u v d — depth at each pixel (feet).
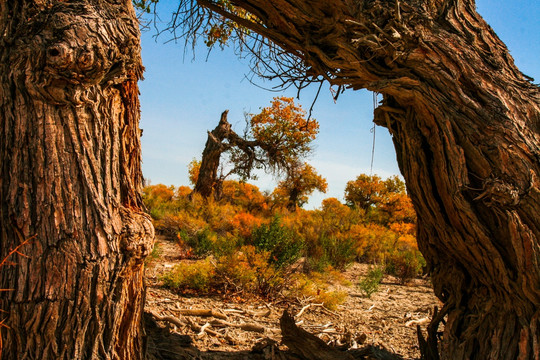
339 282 26.58
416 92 8.80
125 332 8.29
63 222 7.20
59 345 7.31
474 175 8.79
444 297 10.87
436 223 9.75
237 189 86.84
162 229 37.40
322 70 10.30
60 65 6.79
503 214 8.48
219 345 13.10
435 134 8.98
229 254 22.50
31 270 7.13
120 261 7.72
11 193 7.16
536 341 8.78
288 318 11.85
